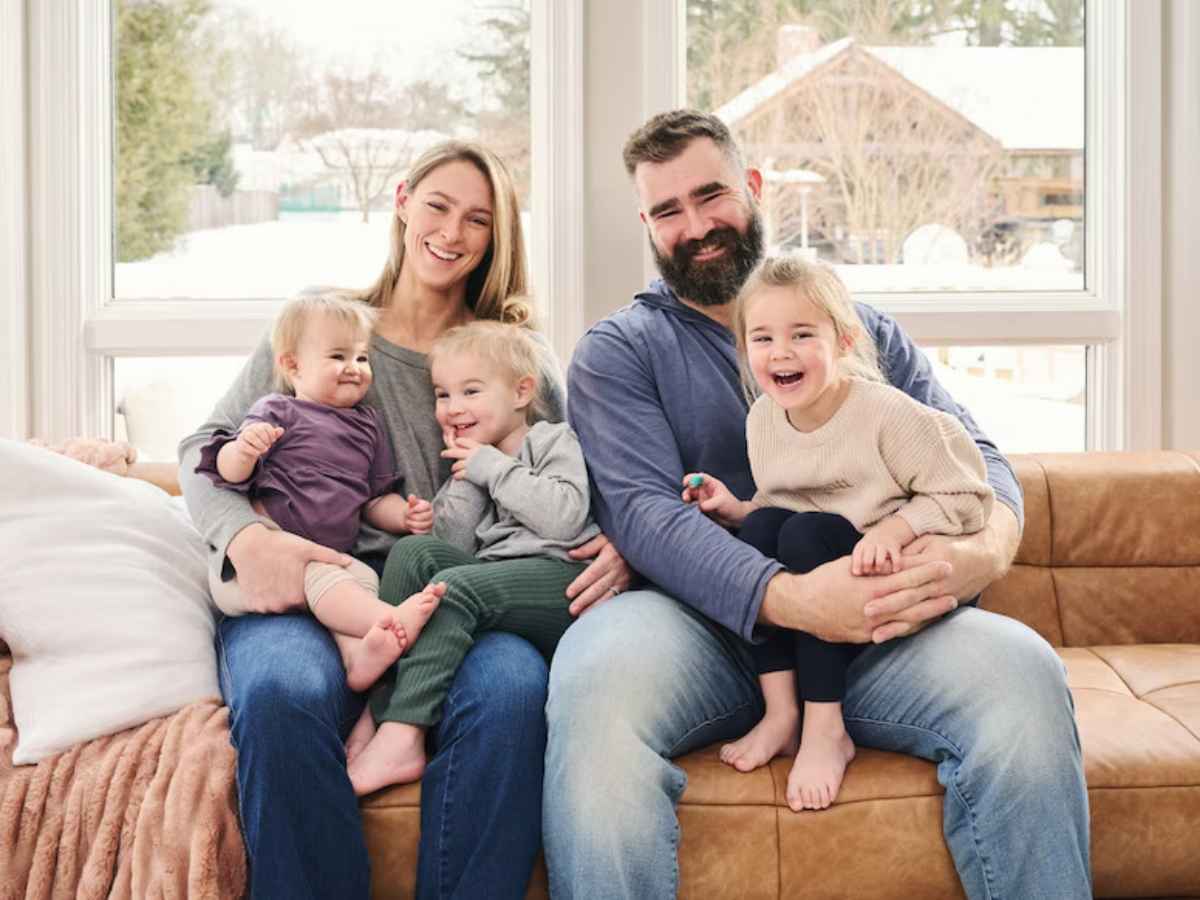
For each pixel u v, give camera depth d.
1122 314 2.49
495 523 1.82
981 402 2.57
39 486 1.75
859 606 1.52
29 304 2.40
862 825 1.49
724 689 1.62
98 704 1.54
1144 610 2.14
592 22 2.41
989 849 1.44
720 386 1.83
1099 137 2.54
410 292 1.99
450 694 1.55
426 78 2.51
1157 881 1.57
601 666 1.51
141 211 2.51
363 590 1.64
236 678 1.53
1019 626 1.57
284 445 1.76
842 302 1.66
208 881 1.39
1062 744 1.45
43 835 1.45
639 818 1.42
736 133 2.54
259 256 2.52
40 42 2.37
